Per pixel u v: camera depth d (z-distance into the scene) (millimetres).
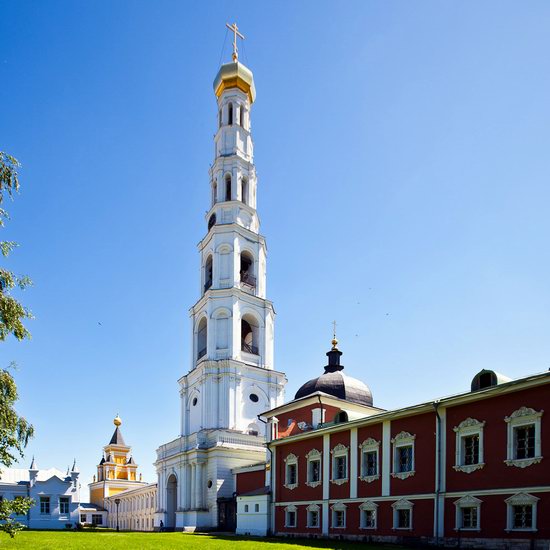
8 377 17406
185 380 53531
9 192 17281
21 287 17906
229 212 54969
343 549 22641
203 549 22812
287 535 33906
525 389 21688
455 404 24562
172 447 51531
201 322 54562
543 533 19969
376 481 28109
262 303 53562
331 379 46438
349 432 30703
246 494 39094
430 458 25344
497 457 22281
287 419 42906
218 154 58438
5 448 17297
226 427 47562
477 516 22516
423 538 24734
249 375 50312
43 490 52938
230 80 59781
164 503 51062
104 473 101688
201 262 56438
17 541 26844
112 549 22609
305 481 33500
